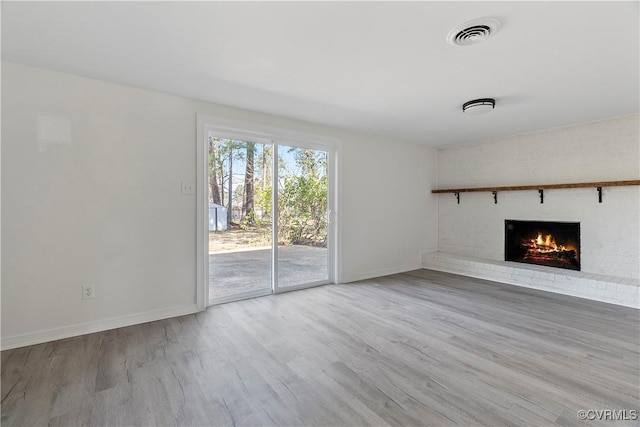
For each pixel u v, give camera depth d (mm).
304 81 2625
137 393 1783
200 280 3146
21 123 2338
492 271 4457
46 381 1894
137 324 2803
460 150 5297
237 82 2650
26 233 2367
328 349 2328
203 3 1602
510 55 2150
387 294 3754
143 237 2846
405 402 1713
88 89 2578
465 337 2539
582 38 1922
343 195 4301
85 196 2582
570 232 4121
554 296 3682
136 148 2797
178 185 3016
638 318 2957
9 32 1892
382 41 1979
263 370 2035
